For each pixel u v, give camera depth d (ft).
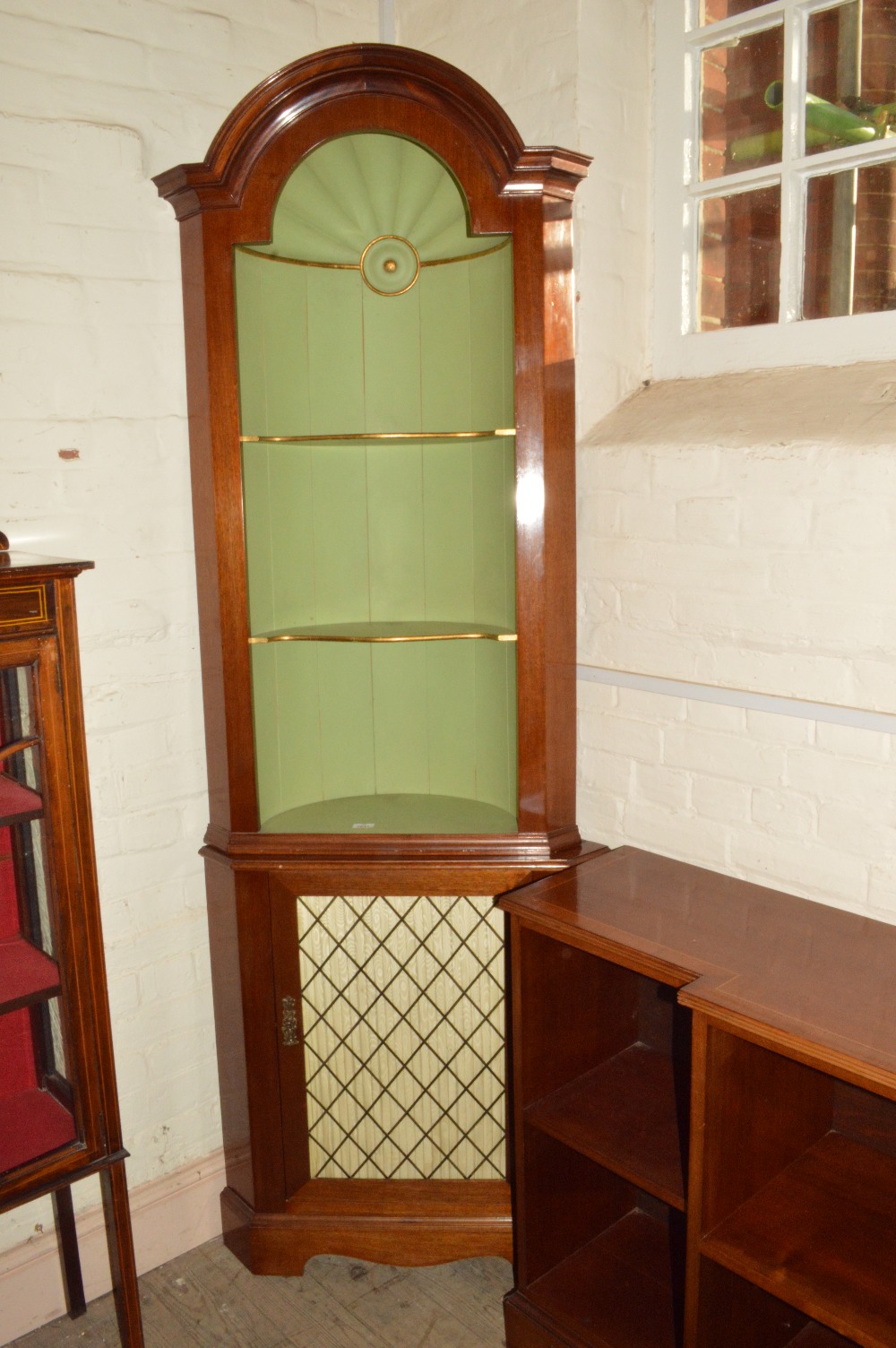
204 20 6.33
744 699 5.89
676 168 6.60
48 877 5.07
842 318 5.91
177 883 6.81
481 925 6.23
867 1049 4.04
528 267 5.71
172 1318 6.36
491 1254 6.44
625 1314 5.76
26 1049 5.45
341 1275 6.70
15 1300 6.25
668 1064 6.23
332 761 7.14
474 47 6.89
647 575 6.30
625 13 6.48
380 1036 6.43
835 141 6.01
